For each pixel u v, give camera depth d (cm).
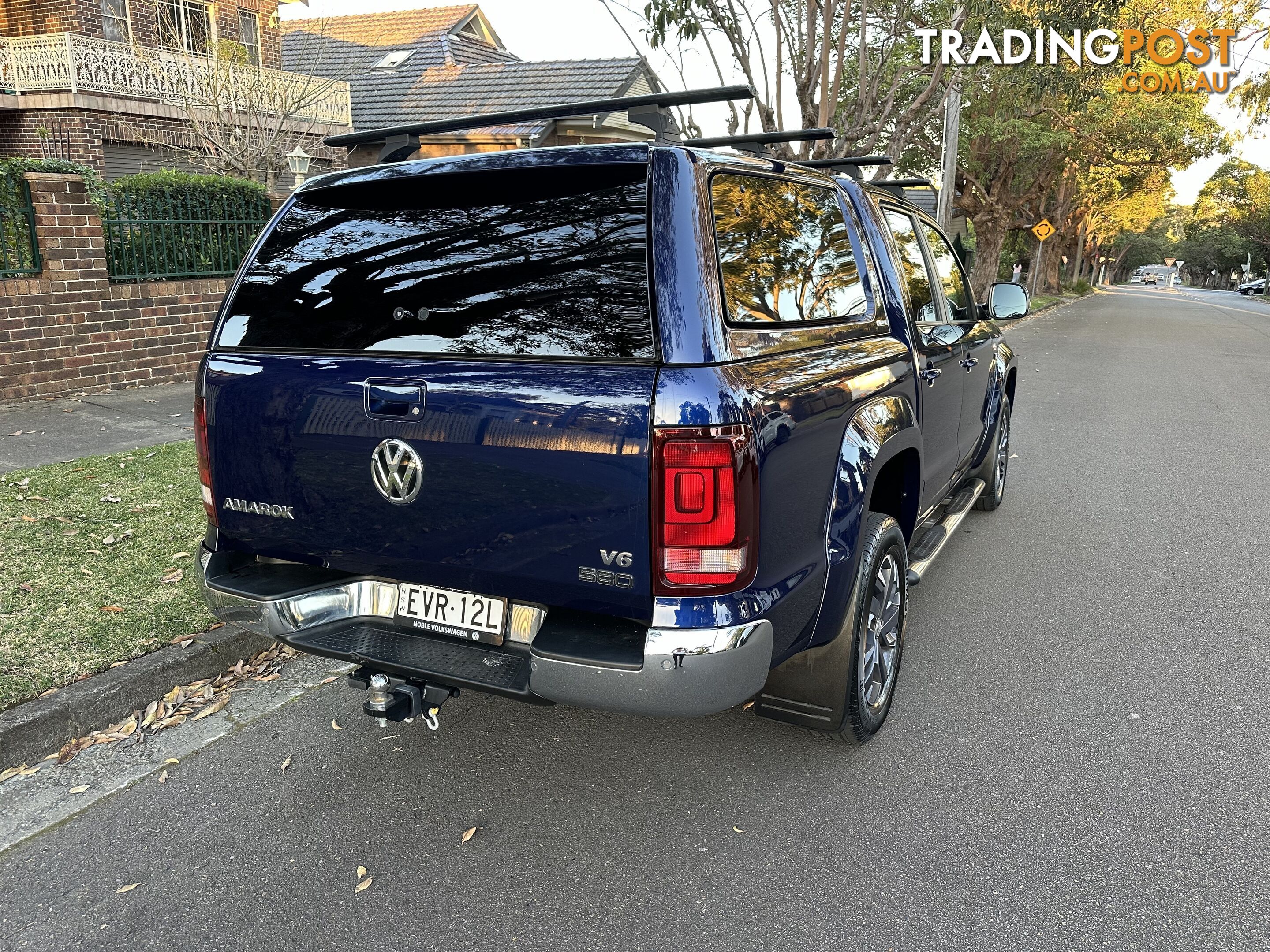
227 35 1981
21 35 1769
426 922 252
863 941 246
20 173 853
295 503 280
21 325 856
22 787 310
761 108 1030
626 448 228
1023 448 888
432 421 250
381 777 322
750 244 270
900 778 325
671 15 859
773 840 289
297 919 252
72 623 396
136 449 700
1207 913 257
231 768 325
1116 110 2742
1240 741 351
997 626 460
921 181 474
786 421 251
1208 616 475
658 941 246
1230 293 9219
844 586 291
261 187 1092
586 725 359
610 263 244
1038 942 246
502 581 253
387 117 2223
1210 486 742
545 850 283
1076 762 336
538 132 2027
